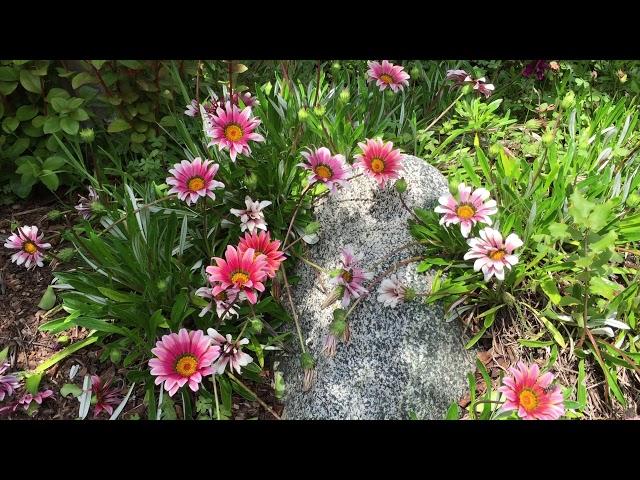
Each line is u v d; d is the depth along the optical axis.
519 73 0.95
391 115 0.89
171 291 0.66
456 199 0.61
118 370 0.66
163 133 0.84
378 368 0.62
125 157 0.82
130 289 0.70
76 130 0.73
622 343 0.66
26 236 0.66
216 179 0.70
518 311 0.66
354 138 0.77
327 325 0.67
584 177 0.77
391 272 0.66
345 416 0.61
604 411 0.63
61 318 0.66
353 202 0.73
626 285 0.70
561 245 0.70
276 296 0.68
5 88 0.73
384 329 0.63
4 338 0.68
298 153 0.74
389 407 0.60
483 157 0.73
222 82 0.83
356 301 0.63
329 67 0.96
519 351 0.66
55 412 0.64
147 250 0.66
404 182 0.65
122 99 0.78
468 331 0.67
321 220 0.74
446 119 0.90
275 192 0.73
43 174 0.76
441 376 0.63
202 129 0.76
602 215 0.54
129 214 0.65
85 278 0.68
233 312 0.61
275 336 0.67
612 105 0.88
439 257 0.68
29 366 0.66
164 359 0.56
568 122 0.86
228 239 0.71
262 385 0.67
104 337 0.68
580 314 0.64
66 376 0.66
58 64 0.78
